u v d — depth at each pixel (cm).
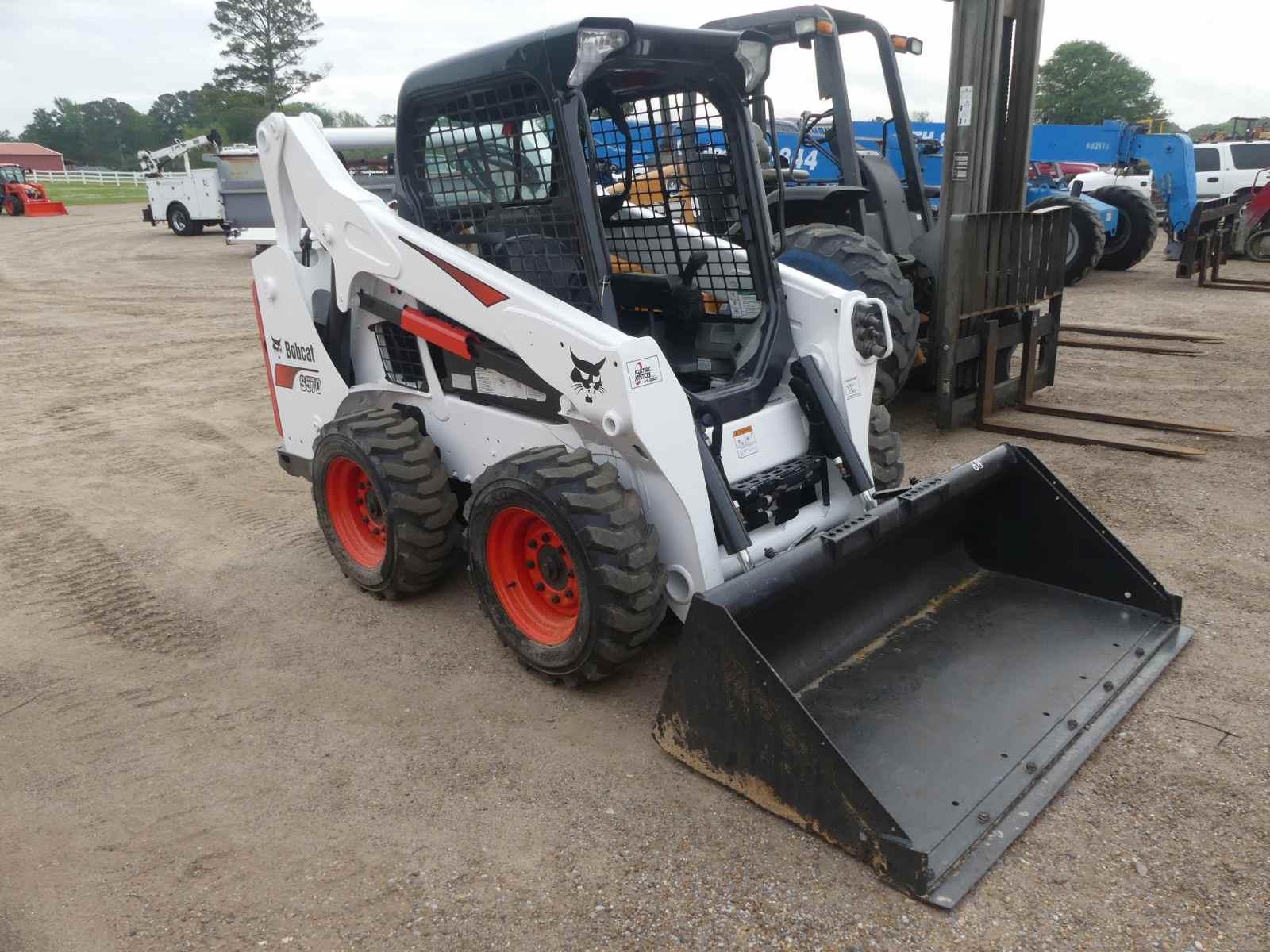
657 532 298
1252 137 2103
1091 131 1493
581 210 300
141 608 404
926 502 307
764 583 263
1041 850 241
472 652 356
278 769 290
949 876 228
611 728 302
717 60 325
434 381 368
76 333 1071
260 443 646
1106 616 330
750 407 334
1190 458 533
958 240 559
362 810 269
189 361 920
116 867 250
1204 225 1278
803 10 583
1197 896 225
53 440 657
